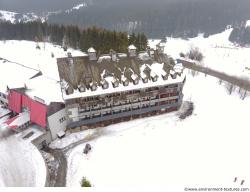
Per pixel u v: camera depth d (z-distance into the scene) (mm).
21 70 73062
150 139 60500
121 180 47938
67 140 59812
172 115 70500
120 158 54062
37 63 96062
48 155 54906
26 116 59656
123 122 66562
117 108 63281
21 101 60344
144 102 65688
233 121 69438
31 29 132875
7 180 44375
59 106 58906
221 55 149875
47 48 116500
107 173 49812
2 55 101812
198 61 121250
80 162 53094
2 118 61938
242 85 90125
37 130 57875
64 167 51750
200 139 61031
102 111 62031
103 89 59250
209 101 79625
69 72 59844
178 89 67375
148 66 65688
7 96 62875
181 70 67750
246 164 53312
